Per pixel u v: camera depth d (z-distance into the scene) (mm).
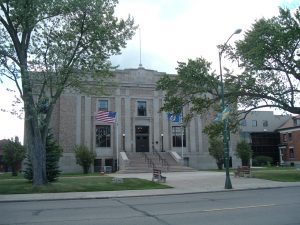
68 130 47219
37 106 23250
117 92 49969
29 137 23578
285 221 10484
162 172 41781
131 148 49344
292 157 66625
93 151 46438
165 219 11352
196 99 30922
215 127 31594
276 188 23453
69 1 22125
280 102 30297
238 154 49969
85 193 21453
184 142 52000
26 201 18484
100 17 23172
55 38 23172
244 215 11773
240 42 30172
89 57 24109
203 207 14164
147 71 51719
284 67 30172
